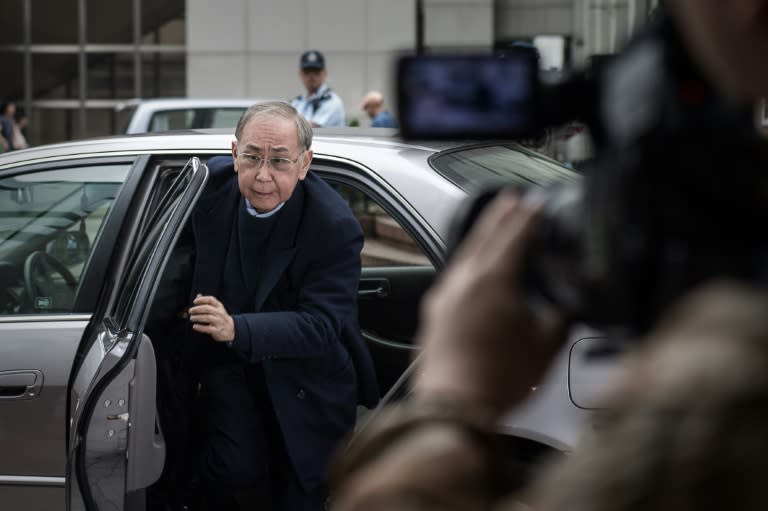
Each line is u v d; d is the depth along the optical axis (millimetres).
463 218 588
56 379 2830
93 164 3125
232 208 3029
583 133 521
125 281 2850
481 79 577
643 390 419
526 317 527
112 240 3010
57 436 2824
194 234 3074
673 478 400
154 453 2727
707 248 451
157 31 19312
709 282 441
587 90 515
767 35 412
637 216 467
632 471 408
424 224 2818
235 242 3012
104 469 2646
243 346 2799
